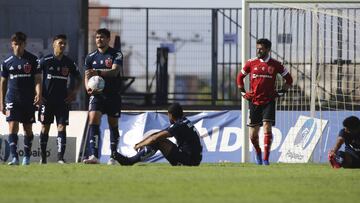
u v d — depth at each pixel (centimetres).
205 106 7394
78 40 7169
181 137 4344
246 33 5519
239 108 7350
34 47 7150
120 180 3391
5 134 5631
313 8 5847
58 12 7188
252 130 4909
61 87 4797
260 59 4838
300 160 5800
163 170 3869
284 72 4828
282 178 3531
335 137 5831
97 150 4628
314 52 5866
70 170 3853
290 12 6550
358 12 6097
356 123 4512
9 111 4559
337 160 4516
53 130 5912
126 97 7694
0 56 7119
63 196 2936
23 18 7175
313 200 2875
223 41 7481
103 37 4628
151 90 7706
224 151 5903
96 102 4631
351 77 6272
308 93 6253
